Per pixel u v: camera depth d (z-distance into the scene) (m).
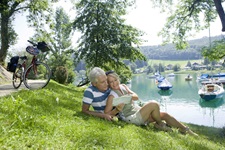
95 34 25.19
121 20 26.97
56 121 3.48
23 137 2.60
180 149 3.39
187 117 25.97
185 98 42.16
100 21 26.23
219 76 77.31
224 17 12.45
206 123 22.78
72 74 39.50
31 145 2.49
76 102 6.41
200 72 149.38
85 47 26.08
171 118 4.82
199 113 28.03
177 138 4.02
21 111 3.52
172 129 4.54
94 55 25.62
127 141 3.16
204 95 37.50
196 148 3.69
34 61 7.86
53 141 2.67
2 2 20.58
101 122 3.99
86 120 3.96
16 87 8.70
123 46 25.59
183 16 20.27
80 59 26.36
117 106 4.54
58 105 4.93
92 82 4.45
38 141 2.57
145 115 4.52
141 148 3.05
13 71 8.59
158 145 3.35
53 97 5.89
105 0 26.20
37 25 24.39
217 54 18.81
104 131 3.45
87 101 4.45
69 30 27.45
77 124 3.55
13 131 2.67
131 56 25.89
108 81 4.59
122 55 25.62
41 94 5.86
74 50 27.53
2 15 22.50
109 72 4.65
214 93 36.97
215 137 6.15
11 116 3.16
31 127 2.94
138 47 26.81
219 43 18.69
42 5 22.94
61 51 49.84
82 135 3.06
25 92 5.64
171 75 128.88
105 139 3.07
